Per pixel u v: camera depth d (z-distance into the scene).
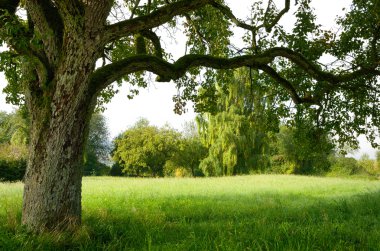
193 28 12.99
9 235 5.87
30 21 7.87
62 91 6.81
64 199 6.85
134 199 15.13
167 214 11.01
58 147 6.82
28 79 7.25
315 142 14.09
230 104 43.16
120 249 5.86
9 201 11.67
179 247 5.77
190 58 8.18
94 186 24.59
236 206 13.30
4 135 53.00
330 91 13.00
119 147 60.59
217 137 45.00
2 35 6.69
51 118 6.87
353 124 13.65
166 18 7.17
